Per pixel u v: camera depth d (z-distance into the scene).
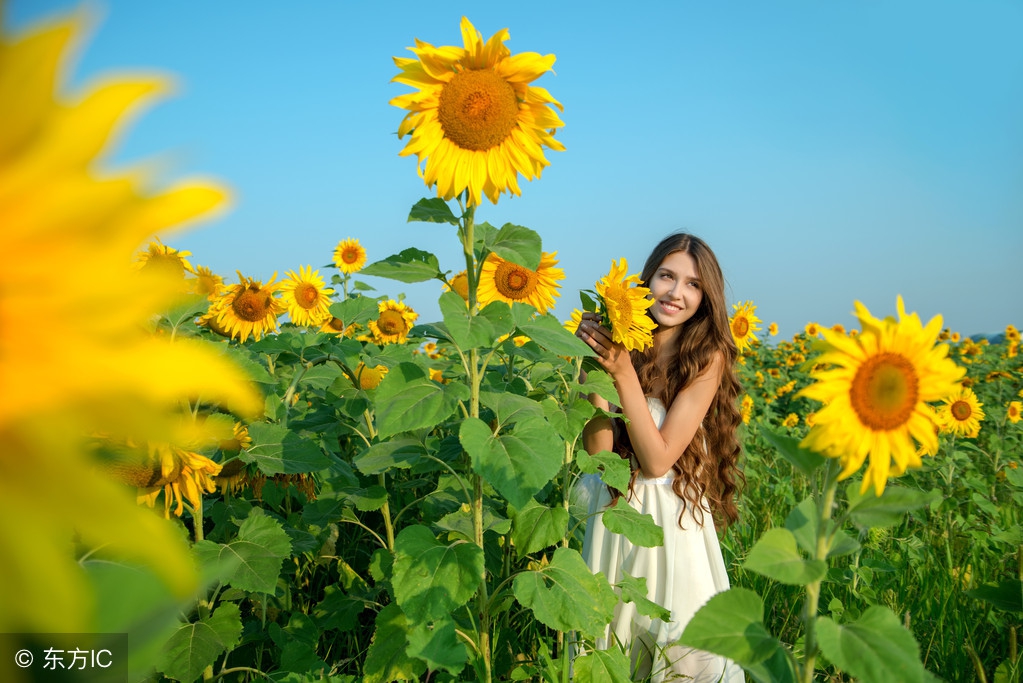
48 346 0.33
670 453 3.38
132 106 0.32
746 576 4.06
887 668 1.47
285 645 3.16
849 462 1.58
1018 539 4.40
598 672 2.62
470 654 2.63
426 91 2.25
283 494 3.92
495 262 3.73
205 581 0.42
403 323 6.61
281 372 5.04
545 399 2.95
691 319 3.79
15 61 0.29
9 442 0.32
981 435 8.23
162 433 0.34
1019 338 13.68
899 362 1.54
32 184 0.32
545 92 2.20
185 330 2.87
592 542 3.53
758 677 1.60
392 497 4.70
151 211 0.33
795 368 12.20
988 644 3.61
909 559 4.41
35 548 0.31
